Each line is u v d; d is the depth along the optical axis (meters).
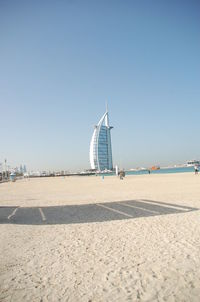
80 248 5.29
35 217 9.70
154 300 3.06
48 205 13.21
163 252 4.75
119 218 8.73
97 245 5.45
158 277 3.67
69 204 13.27
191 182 26.91
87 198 15.91
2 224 8.57
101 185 30.16
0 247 5.63
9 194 22.59
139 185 26.16
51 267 4.25
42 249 5.34
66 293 3.32
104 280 3.65
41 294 3.32
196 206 10.40
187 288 3.31
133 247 5.17
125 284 3.49
